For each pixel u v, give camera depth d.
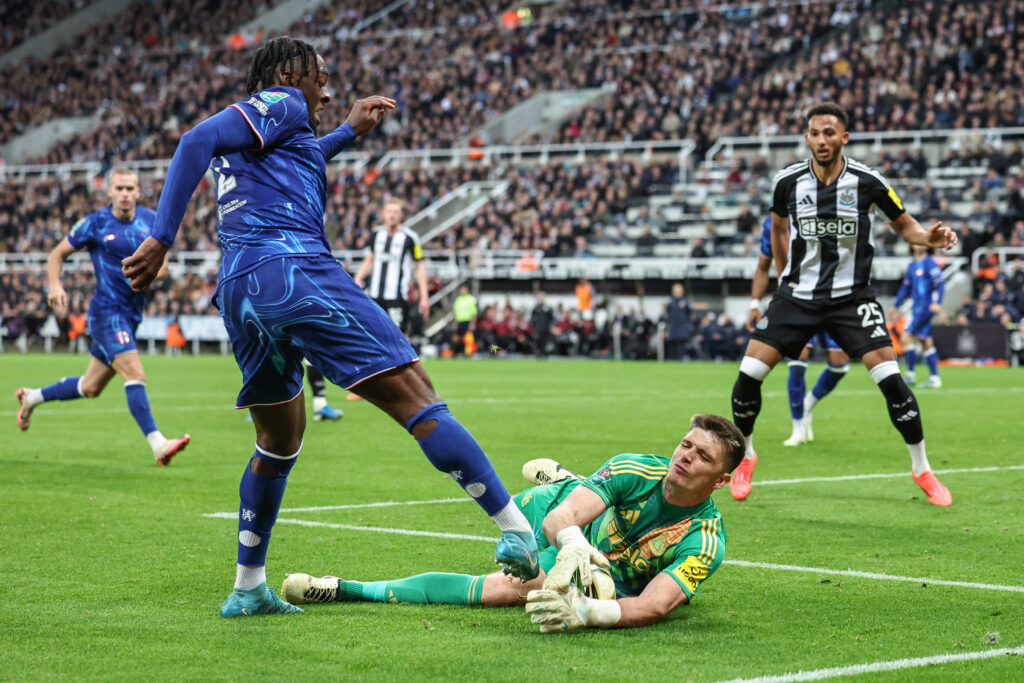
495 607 4.22
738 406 7.00
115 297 8.46
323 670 3.41
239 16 50.41
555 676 3.35
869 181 6.79
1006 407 13.18
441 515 6.29
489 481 3.71
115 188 8.40
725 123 34.12
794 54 36.09
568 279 29.66
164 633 3.84
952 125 30.86
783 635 3.83
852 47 33.72
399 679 3.32
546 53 40.91
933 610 4.18
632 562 4.08
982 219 27.03
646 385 17.53
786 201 7.00
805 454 9.18
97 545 5.39
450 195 34.34
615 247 30.23
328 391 16.86
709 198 31.22
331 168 38.53
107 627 3.91
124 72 48.97
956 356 23.94
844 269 6.91
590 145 34.50
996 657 3.55
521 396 15.28
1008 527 5.95
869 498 6.95
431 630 3.88
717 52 36.84
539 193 32.91
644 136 34.72
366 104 4.44
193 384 18.02
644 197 32.06
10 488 7.19
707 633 3.85
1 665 3.45
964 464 8.45
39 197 40.34
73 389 8.75
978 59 32.53
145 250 3.59
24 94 49.66
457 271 30.56
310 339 3.79
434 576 4.29
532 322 28.05
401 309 14.44
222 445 9.77
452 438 3.70
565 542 3.77
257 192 3.87
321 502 6.76
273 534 5.68
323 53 45.75
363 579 4.69
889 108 32.22
